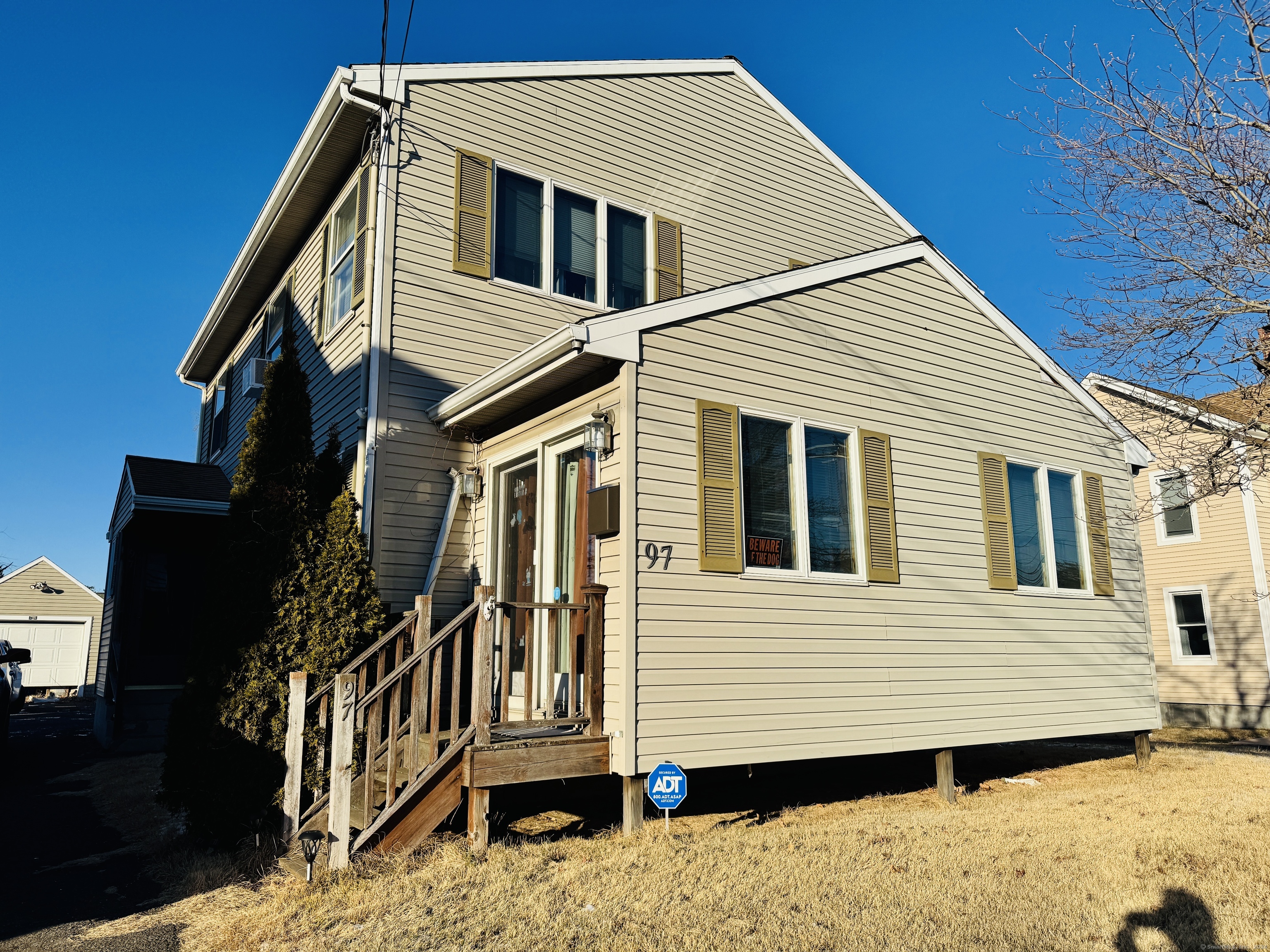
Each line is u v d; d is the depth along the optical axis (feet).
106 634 47.91
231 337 48.70
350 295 31.12
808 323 25.84
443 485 28.78
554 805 25.23
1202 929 14.80
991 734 27.78
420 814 18.57
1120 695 32.22
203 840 20.56
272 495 22.34
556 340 21.34
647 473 21.45
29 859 20.07
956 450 29.14
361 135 30.45
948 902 16.06
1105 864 18.33
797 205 42.09
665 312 22.49
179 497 35.94
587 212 34.35
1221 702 55.11
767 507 23.93
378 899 15.89
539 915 15.16
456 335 29.71
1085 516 32.89
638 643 20.62
